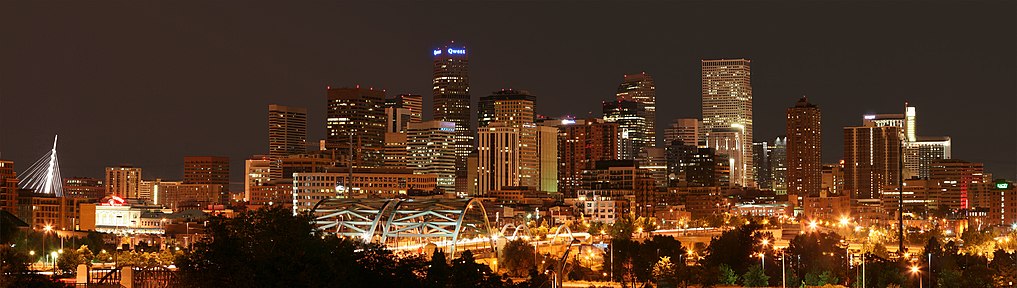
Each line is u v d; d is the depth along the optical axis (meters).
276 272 195.75
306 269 194.62
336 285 191.88
